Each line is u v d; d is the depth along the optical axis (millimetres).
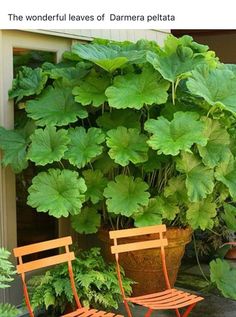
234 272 3834
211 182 3277
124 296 2904
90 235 4219
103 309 3270
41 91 3549
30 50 3760
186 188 3346
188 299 2801
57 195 3135
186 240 3584
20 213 3682
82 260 3252
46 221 3904
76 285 3082
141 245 2994
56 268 3254
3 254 2416
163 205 3404
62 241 2752
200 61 3508
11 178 3588
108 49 3688
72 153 3232
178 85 3566
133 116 3488
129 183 3332
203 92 3270
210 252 4703
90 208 3492
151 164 3363
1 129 3471
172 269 3609
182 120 3219
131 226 3555
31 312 2598
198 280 4309
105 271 3273
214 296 3938
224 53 8125
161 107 3553
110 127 3471
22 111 3672
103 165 3430
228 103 3355
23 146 3391
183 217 3570
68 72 3629
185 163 3283
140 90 3338
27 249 2594
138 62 3389
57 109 3436
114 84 3363
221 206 4035
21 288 3598
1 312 2379
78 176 3297
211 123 3375
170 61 3510
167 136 3180
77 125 3709
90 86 3467
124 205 3240
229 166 3496
